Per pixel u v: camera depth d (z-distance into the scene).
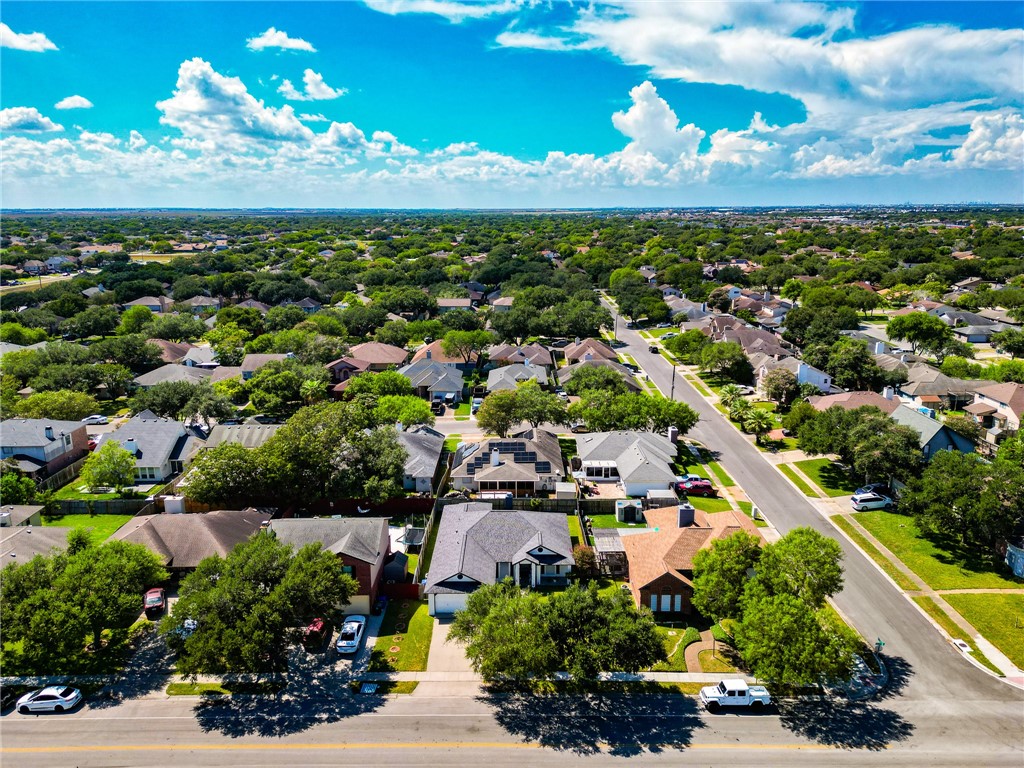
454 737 36.12
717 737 36.09
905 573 52.47
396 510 62.62
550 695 39.53
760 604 38.44
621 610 38.59
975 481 53.09
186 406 82.75
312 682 40.59
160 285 173.00
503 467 66.00
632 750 35.16
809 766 34.03
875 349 111.06
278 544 45.31
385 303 153.38
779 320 151.62
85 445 78.38
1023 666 41.94
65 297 147.50
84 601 39.88
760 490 68.25
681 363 121.38
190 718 37.56
